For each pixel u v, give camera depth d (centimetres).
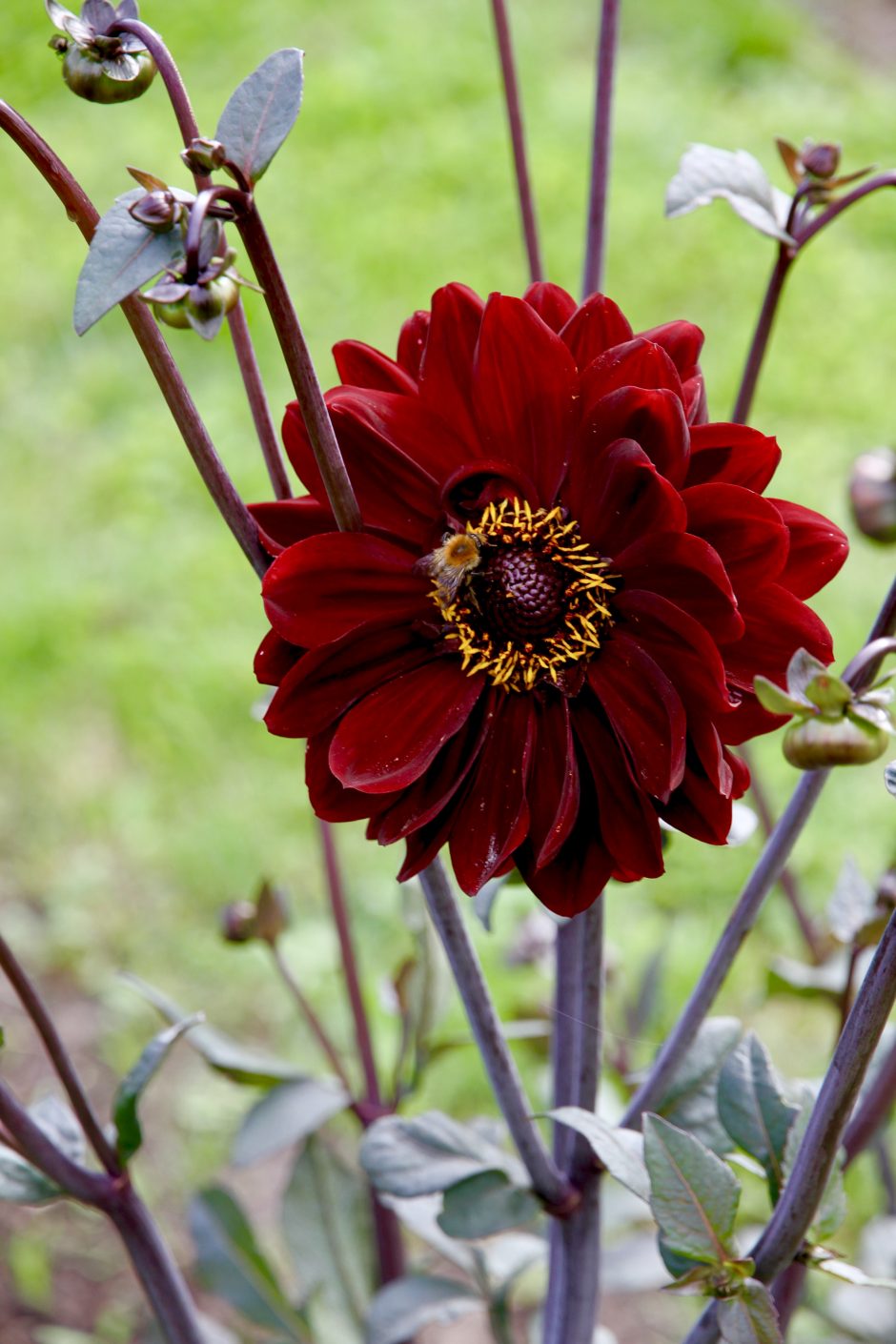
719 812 80
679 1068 93
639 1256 108
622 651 82
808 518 82
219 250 77
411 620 83
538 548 83
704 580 81
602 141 95
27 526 229
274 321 79
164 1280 94
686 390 82
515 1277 105
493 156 297
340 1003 171
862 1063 80
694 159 92
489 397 82
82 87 81
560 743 83
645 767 81
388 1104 106
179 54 317
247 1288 110
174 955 178
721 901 176
